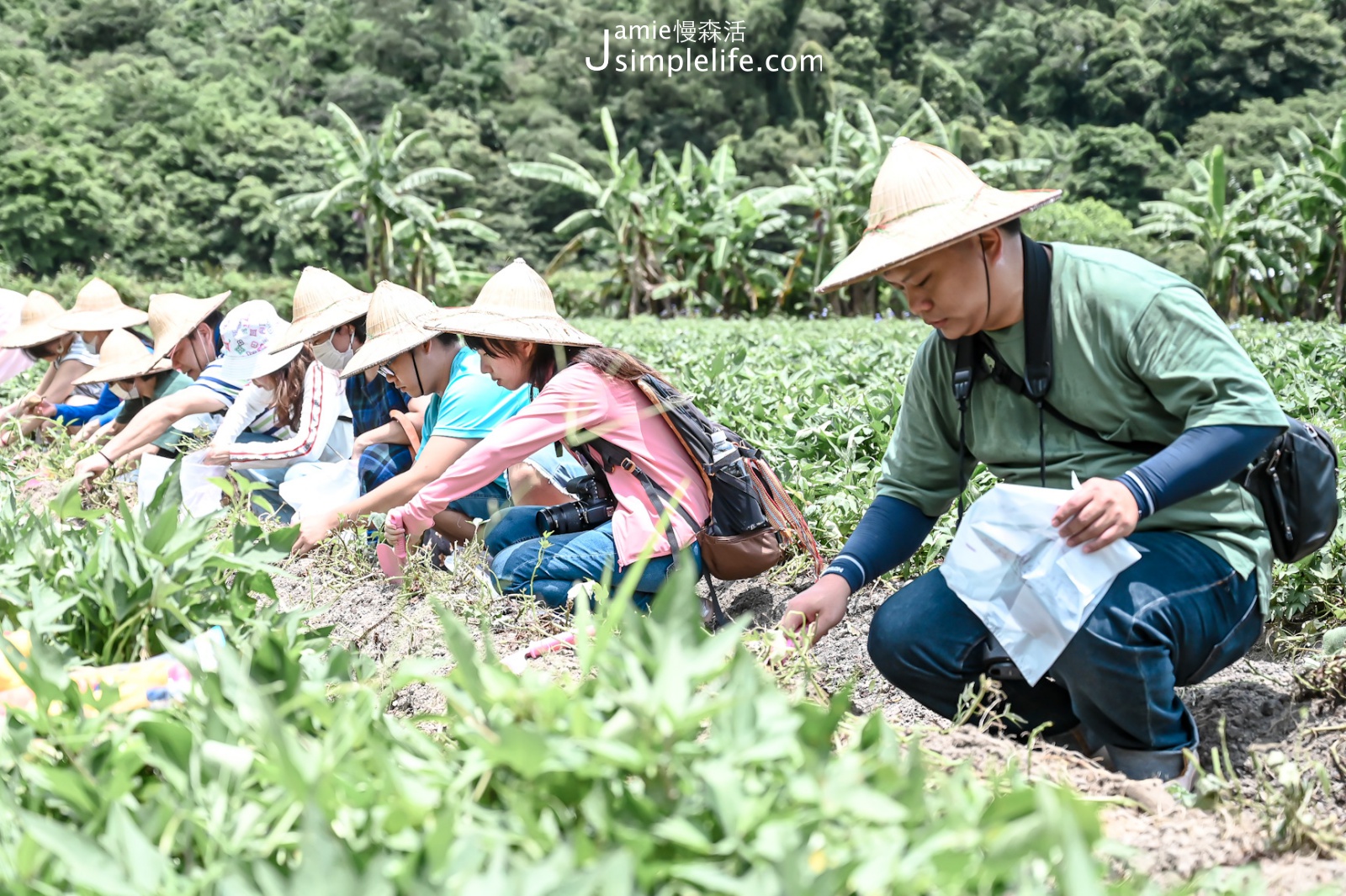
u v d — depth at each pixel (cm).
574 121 7969
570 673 268
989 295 258
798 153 6781
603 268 5962
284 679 164
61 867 129
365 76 7588
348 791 131
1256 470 266
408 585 390
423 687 301
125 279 4809
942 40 9031
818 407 538
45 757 161
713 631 372
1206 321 252
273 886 108
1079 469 265
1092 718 257
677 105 7869
